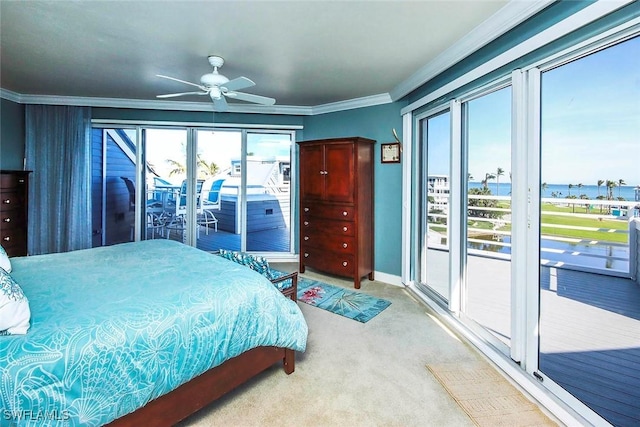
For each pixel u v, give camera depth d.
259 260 2.60
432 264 3.71
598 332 2.38
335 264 4.04
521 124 2.03
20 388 1.09
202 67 3.14
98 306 1.47
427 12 2.10
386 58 2.87
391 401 1.86
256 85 3.70
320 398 1.88
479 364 2.24
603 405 1.72
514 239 2.09
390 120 4.05
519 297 2.05
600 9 1.52
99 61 3.01
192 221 4.93
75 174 4.39
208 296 1.68
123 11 2.12
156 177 4.89
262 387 1.97
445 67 2.86
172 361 1.44
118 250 2.61
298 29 2.35
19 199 3.90
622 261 2.48
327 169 4.04
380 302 3.39
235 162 5.08
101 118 4.54
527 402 1.86
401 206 3.95
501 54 2.19
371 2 1.99
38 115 4.31
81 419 1.19
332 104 4.55
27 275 1.91
